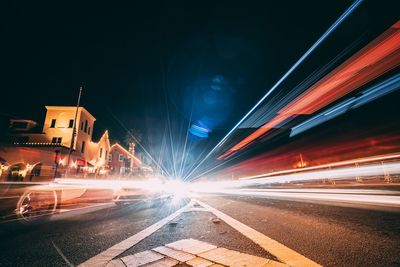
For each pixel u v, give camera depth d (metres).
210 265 2.44
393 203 6.62
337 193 10.53
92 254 3.04
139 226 4.88
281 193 13.66
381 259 2.51
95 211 7.46
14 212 6.86
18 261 2.83
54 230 4.59
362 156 23.02
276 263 2.45
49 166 23.38
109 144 37.97
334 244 3.12
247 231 4.05
